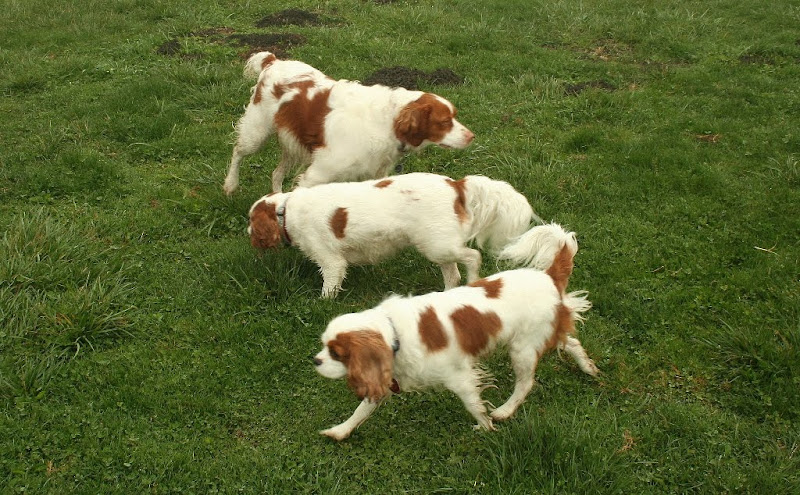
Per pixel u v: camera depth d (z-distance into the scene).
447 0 4.92
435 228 2.52
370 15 4.61
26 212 2.86
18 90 3.59
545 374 2.42
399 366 2.21
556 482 2.17
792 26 4.46
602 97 3.57
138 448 2.23
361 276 2.70
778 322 2.53
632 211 2.96
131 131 3.31
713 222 2.90
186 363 2.42
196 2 4.69
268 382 2.38
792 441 2.26
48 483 2.16
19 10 4.50
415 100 2.77
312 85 2.83
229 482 2.18
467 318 2.22
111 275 2.63
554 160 3.20
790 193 3.00
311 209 2.57
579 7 4.74
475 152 3.26
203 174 3.09
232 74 3.71
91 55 3.90
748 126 3.42
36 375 2.33
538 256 2.31
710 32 4.35
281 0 4.83
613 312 2.59
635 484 2.19
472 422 2.32
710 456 2.24
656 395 2.39
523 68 3.89
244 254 2.69
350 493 2.18
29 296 2.50
